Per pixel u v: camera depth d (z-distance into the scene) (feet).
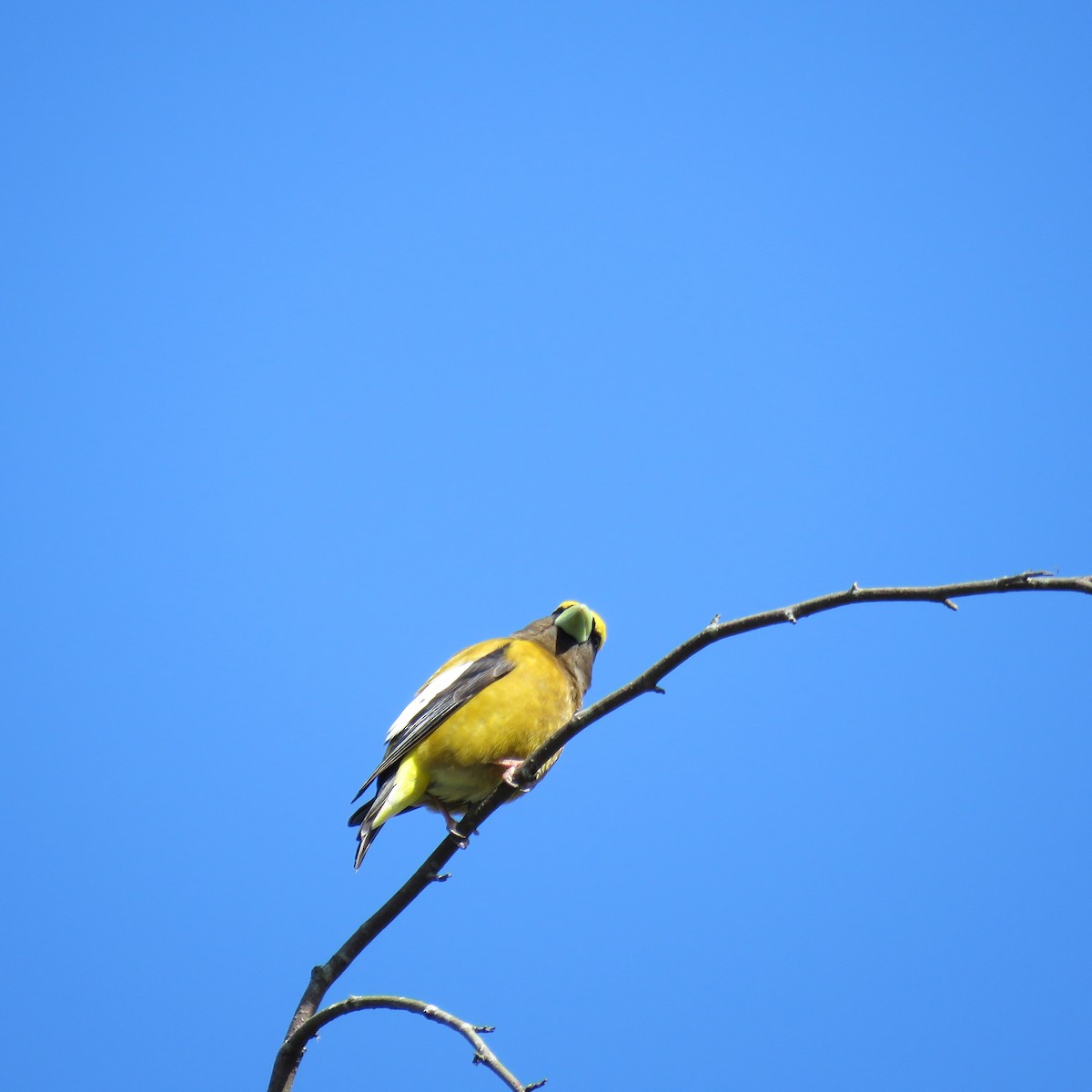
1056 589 20.52
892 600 22.38
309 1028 24.63
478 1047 21.75
